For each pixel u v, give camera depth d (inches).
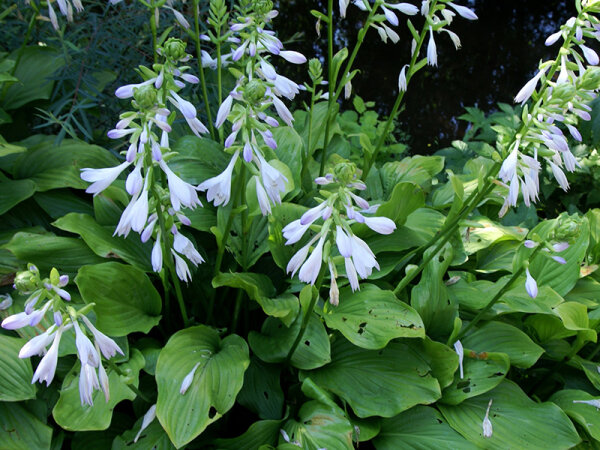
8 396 78.5
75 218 93.4
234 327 98.3
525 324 106.0
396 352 91.7
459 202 100.7
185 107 71.2
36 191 104.7
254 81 66.9
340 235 64.8
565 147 71.9
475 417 89.1
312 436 81.2
